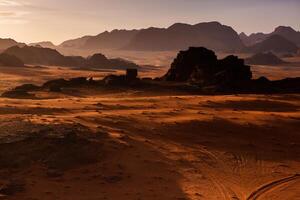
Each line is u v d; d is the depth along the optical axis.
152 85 102.06
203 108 61.47
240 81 104.56
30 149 32.19
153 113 50.66
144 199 27.42
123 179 30.59
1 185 27.67
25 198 26.19
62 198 26.77
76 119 42.84
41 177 29.62
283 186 32.22
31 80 159.00
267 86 104.94
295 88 106.00
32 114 44.97
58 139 33.62
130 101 64.00
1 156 31.14
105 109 52.97
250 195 29.75
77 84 99.88
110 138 37.28
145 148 37.00
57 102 56.75
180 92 94.75
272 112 60.81
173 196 28.22
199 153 38.12
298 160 39.84
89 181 29.81
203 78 107.56
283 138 46.59
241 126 48.50
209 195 28.98
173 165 34.22
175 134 42.91
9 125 35.78
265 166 37.00
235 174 34.06
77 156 32.72
